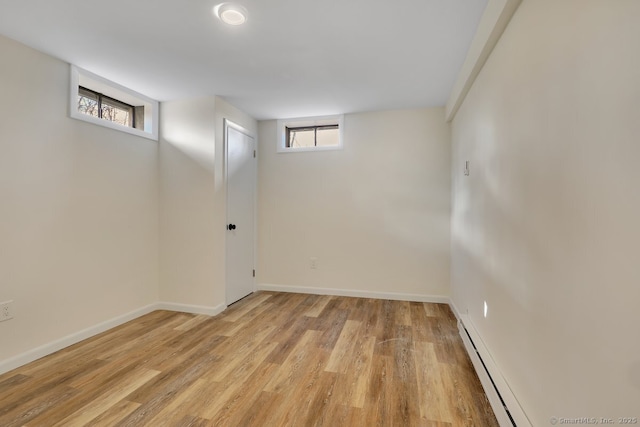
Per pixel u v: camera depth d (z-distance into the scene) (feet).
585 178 2.97
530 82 4.24
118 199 9.34
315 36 6.69
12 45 6.73
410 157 11.82
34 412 5.30
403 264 11.96
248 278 12.60
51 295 7.51
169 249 10.74
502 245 5.43
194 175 10.43
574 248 3.17
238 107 11.51
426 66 8.16
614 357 2.58
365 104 11.20
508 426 4.53
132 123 10.62
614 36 2.56
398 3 5.58
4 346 6.61
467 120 8.44
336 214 12.55
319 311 10.64
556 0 3.52
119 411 5.35
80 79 8.50
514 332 4.83
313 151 12.71
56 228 7.63
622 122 2.47
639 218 2.29
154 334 8.66
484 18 5.80
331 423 5.09
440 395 5.84
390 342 8.18
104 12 5.80
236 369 6.78
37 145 7.21
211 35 6.64
